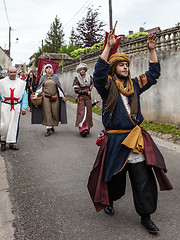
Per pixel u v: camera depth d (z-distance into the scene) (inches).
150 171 103.2
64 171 169.8
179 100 276.1
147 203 99.5
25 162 188.4
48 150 218.7
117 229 105.4
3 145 218.1
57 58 1332.4
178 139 248.2
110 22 564.4
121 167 99.3
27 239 99.0
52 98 265.9
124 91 101.1
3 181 154.0
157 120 306.0
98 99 472.7
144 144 99.5
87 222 110.9
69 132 292.2
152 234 101.8
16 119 216.5
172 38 280.4
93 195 105.0
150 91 313.4
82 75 262.5
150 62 109.3
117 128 102.6
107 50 94.7
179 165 184.5
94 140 253.8
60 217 114.8
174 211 119.7
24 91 219.6
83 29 1155.9
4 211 119.5
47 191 140.5
